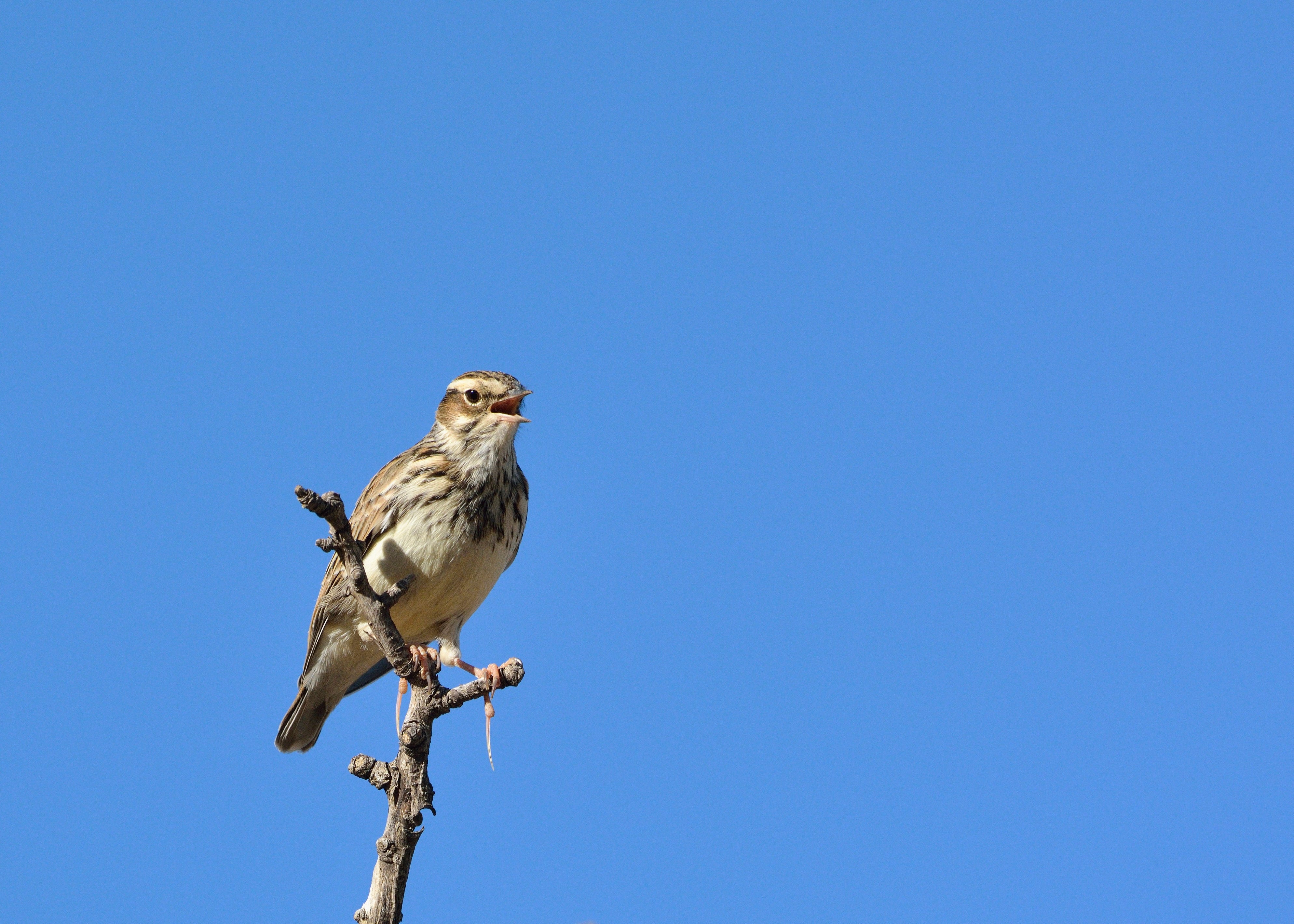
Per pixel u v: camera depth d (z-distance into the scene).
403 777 10.20
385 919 9.91
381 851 10.07
